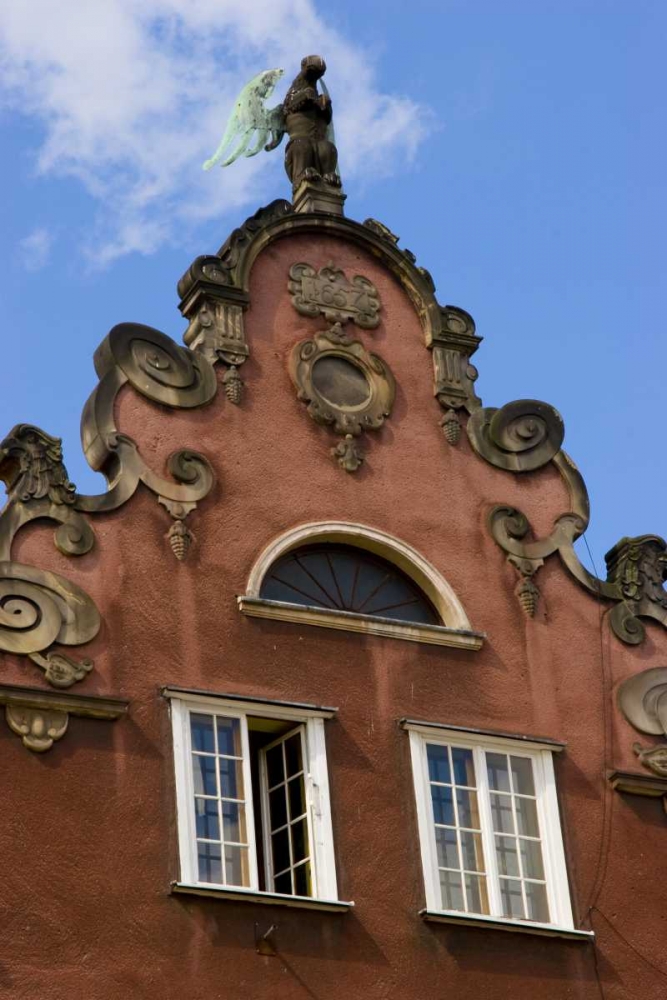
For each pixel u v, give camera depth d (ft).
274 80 85.15
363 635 73.20
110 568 70.23
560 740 74.79
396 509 76.33
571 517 79.51
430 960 68.59
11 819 65.05
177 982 64.54
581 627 77.51
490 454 79.30
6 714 66.49
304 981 66.33
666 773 75.82
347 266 80.33
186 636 70.23
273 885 69.36
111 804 66.33
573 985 70.54
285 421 75.87
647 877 73.82
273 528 73.61
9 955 63.05
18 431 71.26
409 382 79.30
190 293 76.95
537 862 72.38
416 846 70.23
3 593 68.33
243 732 69.31
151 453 72.95
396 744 71.82
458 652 74.64
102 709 67.46
